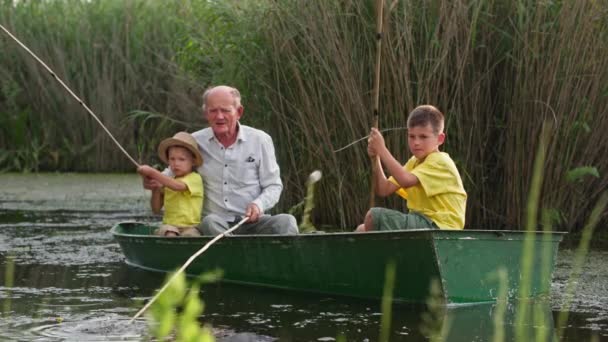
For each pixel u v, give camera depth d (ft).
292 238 34.27
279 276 35.22
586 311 30.35
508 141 49.47
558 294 33.71
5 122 88.02
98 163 87.97
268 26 52.44
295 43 51.78
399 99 48.73
